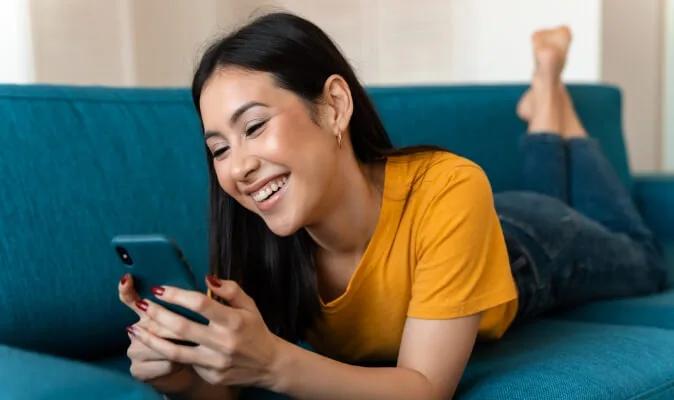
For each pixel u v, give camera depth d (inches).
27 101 49.8
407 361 39.7
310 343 48.4
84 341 49.9
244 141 36.9
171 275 34.2
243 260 43.7
